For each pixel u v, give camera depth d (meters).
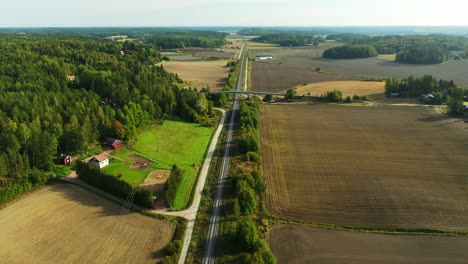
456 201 64.12
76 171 74.00
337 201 64.56
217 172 77.94
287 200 65.00
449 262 48.75
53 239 53.28
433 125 110.25
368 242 52.88
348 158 84.69
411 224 57.19
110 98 120.62
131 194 64.94
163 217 59.59
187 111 118.38
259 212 60.94
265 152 89.38
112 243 52.66
